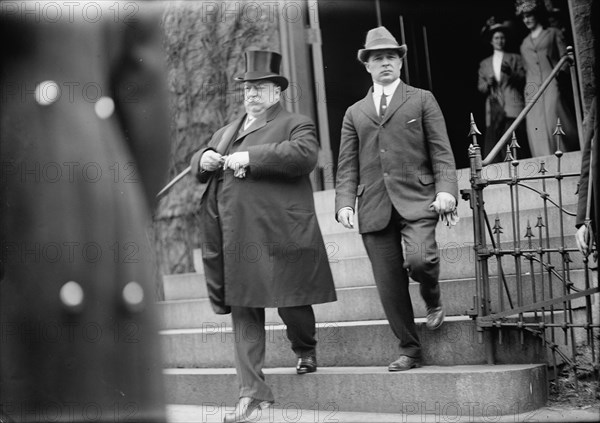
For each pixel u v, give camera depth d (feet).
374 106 19.02
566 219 22.33
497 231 18.67
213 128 34.91
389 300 18.34
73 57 8.26
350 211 18.93
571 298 17.44
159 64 8.68
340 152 19.52
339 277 23.81
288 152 18.28
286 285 17.99
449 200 17.87
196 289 27.17
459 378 16.88
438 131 18.42
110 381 7.64
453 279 21.86
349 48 37.17
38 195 7.82
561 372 18.72
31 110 8.08
